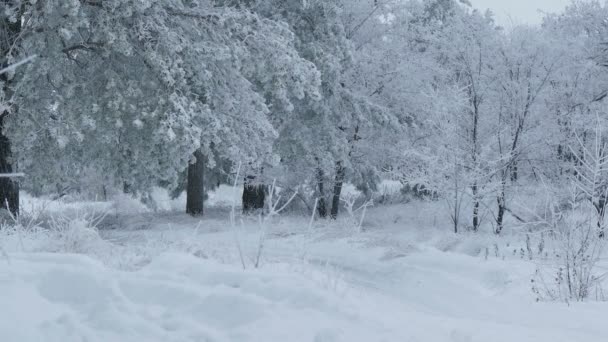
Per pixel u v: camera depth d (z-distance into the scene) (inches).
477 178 683.4
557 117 737.6
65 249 305.7
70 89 628.7
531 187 707.4
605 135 704.4
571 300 291.7
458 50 749.9
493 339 170.2
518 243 521.0
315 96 747.4
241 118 741.3
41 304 176.1
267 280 211.2
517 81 734.5
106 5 618.8
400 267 395.5
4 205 639.8
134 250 330.0
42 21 602.9
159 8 659.4
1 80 618.2
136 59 666.8
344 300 196.9
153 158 676.1
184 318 175.9
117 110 635.5
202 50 681.6
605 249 422.3
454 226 731.4
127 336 158.4
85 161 700.7
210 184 1279.5
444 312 281.9
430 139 745.0
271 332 163.8
